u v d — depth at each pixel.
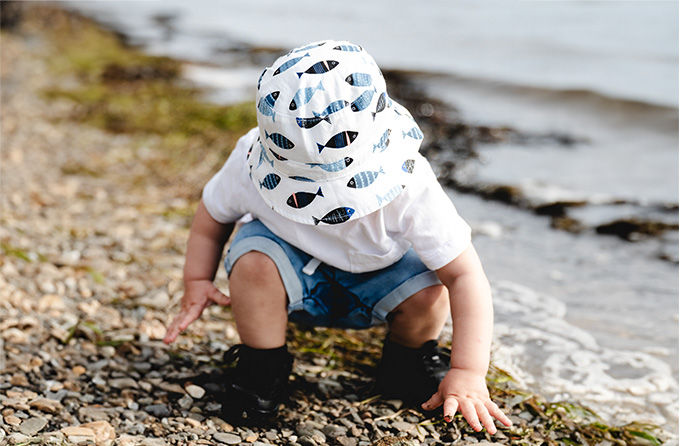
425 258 2.27
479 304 2.23
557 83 7.74
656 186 5.14
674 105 6.85
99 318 3.13
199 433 2.36
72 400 2.51
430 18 12.46
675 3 12.25
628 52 9.26
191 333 3.07
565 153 5.88
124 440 2.25
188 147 5.80
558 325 3.37
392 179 2.17
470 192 5.11
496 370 2.87
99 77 8.33
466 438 2.42
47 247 3.79
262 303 2.35
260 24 12.73
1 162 5.15
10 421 2.31
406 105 7.20
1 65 8.52
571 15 11.82
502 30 11.03
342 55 2.15
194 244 2.58
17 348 2.80
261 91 2.16
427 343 2.52
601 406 2.79
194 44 10.91
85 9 14.27
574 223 4.57
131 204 4.59
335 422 2.46
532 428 2.53
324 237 2.29
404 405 2.57
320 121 2.07
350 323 2.50
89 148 5.74
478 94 7.68
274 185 2.22
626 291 3.72
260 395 2.41
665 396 2.87
